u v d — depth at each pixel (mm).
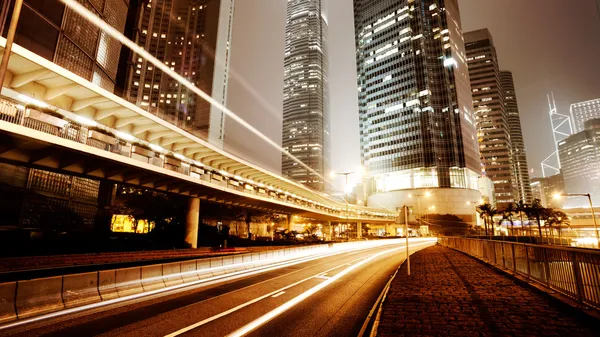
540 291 8914
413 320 6668
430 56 131000
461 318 6707
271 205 49625
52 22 41094
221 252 33750
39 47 39312
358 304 10039
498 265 15508
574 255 7410
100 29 51562
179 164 28250
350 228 113250
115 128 23375
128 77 115125
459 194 114938
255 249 40656
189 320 8141
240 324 7770
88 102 20297
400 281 12047
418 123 124312
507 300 8242
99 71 51781
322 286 13703
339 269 20641
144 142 25219
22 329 7266
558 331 5742
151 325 7688
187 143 29406
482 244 19672
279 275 17609
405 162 123875
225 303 10211
